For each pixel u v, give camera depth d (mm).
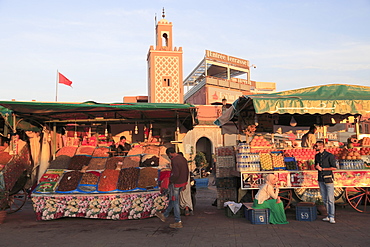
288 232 6375
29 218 8492
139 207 8016
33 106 8281
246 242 5688
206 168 24516
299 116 12266
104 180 8273
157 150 9852
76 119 10523
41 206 8016
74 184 8203
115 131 11602
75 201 7973
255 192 8531
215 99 35406
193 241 5832
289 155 8672
